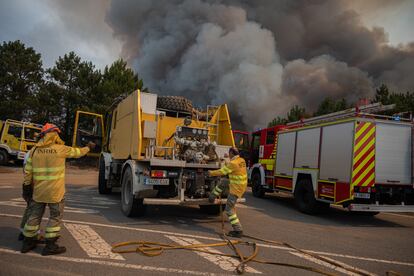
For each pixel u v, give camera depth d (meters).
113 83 25.48
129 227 5.97
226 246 5.11
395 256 5.19
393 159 8.35
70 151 4.48
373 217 9.52
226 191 6.52
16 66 26.86
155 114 7.32
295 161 10.20
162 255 4.44
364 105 9.03
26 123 21.20
